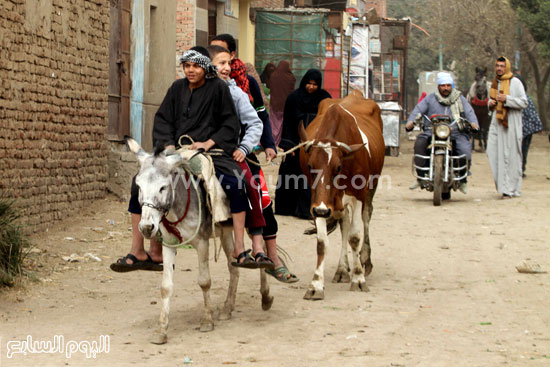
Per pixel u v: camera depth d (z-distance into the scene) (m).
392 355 6.13
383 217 13.54
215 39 8.28
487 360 5.98
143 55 15.98
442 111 15.00
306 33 28.33
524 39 45.34
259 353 6.23
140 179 6.09
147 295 8.17
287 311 7.61
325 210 7.84
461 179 15.02
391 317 7.35
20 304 7.62
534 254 10.38
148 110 16.47
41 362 5.97
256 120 7.33
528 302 7.90
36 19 10.73
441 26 50.19
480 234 11.87
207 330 6.88
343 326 7.04
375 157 8.91
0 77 9.73
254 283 8.84
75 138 12.17
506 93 15.81
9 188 9.99
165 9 17.53
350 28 33.59
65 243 10.33
